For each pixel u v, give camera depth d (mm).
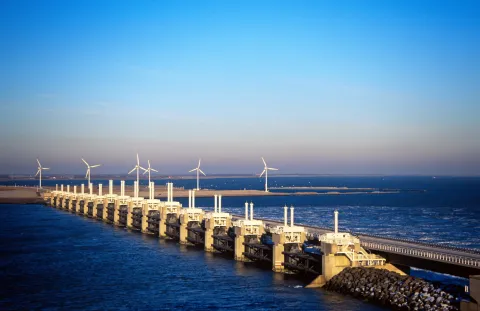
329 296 90125
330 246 96438
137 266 120688
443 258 84875
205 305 87750
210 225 143250
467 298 73312
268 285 100312
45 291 97938
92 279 107312
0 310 86250
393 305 80875
